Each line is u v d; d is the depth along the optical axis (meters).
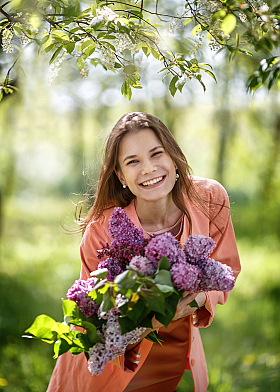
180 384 2.64
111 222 1.42
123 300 1.21
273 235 6.77
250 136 6.12
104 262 1.37
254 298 4.54
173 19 1.70
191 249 1.30
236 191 8.60
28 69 3.57
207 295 1.70
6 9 2.05
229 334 3.63
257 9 1.51
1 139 6.29
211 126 6.02
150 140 1.62
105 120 5.87
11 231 8.84
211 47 1.66
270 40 1.54
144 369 1.91
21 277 5.36
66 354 1.84
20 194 12.99
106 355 1.26
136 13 1.64
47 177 13.30
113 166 1.73
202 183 1.94
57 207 12.18
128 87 1.74
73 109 5.63
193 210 1.84
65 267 5.96
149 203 1.74
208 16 1.59
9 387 2.77
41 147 7.73
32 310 4.14
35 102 5.25
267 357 3.08
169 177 1.64
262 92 4.20
